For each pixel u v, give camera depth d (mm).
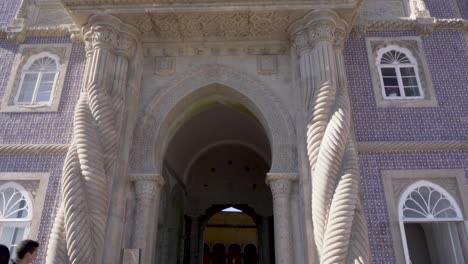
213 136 11820
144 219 6074
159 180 6480
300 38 6832
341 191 5402
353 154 5730
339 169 5625
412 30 7797
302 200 5910
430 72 7359
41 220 6426
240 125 11164
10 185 6754
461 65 7422
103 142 5945
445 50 7578
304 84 6504
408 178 6484
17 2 8734
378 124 6906
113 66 6641
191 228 12312
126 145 6363
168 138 7293
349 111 6133
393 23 7734
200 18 6746
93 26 6723
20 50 7934
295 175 6176
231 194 12578
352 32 7715
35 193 6695
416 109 7016
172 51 7383
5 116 7281
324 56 6418
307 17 6703
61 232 5395
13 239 6430
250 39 7285
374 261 5910
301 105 6531
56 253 5230
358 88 7242
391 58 7621
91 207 5473
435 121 6898
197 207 12469
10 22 8430
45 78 7762
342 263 5035
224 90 7262
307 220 5707
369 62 7484
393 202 6289
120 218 5934
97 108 6125
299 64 6805
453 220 6184
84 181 5598
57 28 8039
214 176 12758
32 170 6809
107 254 5574
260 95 6973
